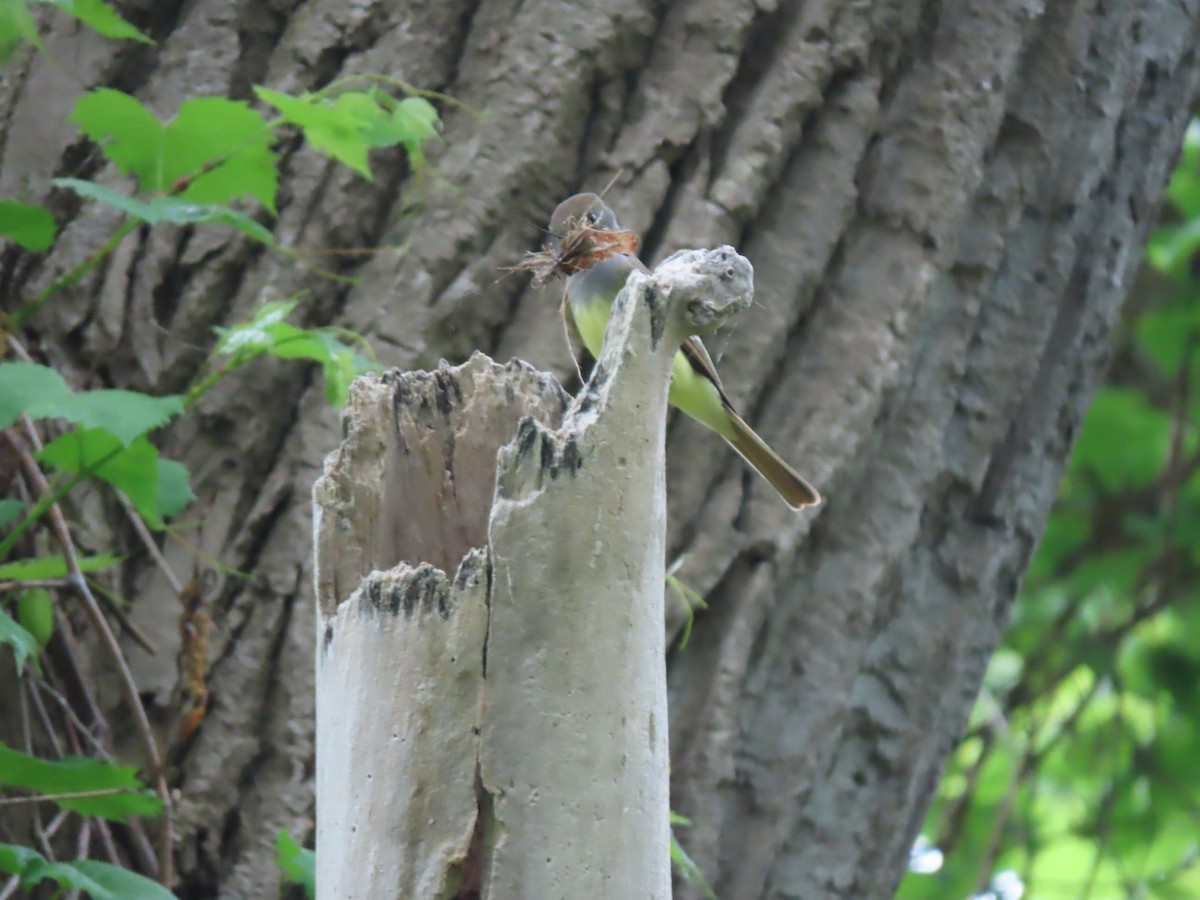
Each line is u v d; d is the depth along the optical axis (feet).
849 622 18.51
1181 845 42.88
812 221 18.48
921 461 18.92
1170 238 42.34
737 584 18.06
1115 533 43.09
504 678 10.62
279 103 15.72
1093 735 42.47
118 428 13.89
